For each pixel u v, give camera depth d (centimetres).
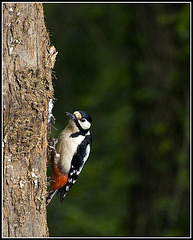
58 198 1515
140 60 1411
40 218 696
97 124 1606
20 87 673
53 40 1669
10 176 657
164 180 1309
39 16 705
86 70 1681
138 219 1327
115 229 1429
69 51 1680
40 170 702
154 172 1318
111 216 1466
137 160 1352
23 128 672
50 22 1658
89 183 1555
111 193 1505
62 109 1636
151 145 1330
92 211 1498
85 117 910
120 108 1584
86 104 1622
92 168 1570
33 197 687
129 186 1387
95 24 1667
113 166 1541
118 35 1616
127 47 1543
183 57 1348
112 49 1644
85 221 1448
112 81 1616
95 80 1664
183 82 1335
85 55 1673
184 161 1298
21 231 663
